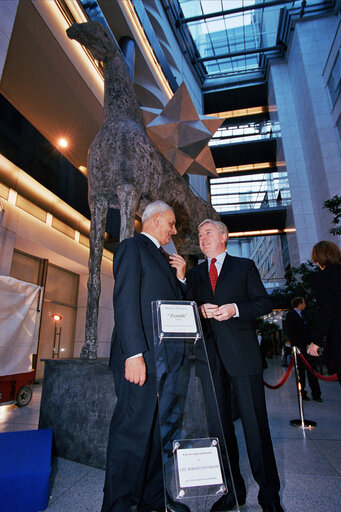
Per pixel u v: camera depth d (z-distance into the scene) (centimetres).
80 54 744
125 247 141
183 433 103
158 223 158
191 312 125
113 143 275
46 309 790
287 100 2322
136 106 316
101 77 834
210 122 374
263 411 146
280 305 1522
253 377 148
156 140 379
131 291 130
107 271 963
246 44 2586
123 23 1102
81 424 208
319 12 2114
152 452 135
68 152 1005
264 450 139
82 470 190
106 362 212
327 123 1756
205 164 418
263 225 2603
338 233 777
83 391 214
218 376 158
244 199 3098
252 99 2758
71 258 816
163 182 313
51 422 220
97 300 256
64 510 144
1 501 137
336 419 339
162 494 134
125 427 125
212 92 2708
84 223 883
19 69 712
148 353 129
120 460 122
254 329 161
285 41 2383
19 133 621
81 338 870
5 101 581
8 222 616
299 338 483
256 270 175
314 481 178
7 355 388
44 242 717
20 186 655
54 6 664
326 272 193
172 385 110
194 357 117
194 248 429
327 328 184
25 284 420
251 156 2664
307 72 1933
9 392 396
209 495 96
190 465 99
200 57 2566
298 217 1959
